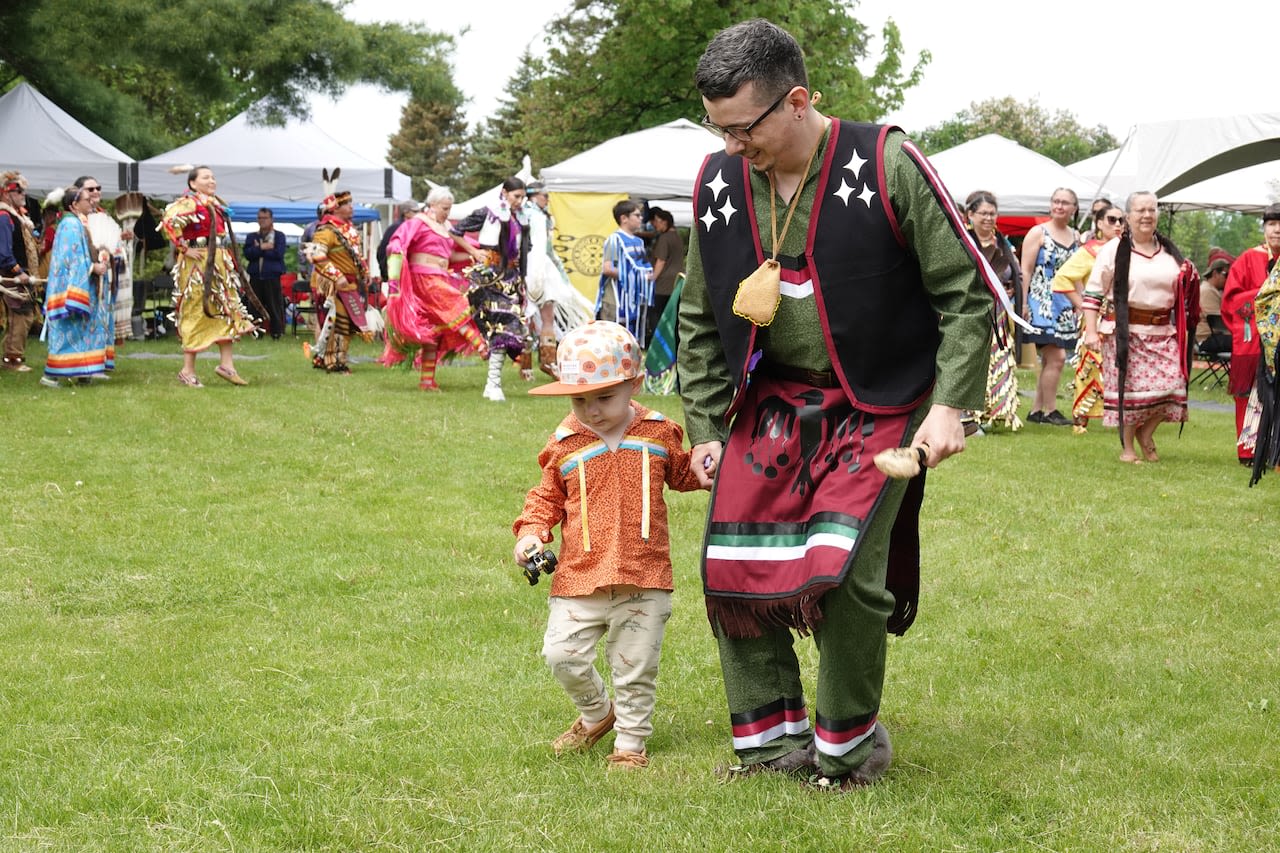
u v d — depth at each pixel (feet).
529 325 38.09
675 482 11.70
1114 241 28.86
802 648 14.64
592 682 11.55
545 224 38.78
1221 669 13.99
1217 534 20.86
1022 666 14.14
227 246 39.45
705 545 10.55
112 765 11.08
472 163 237.04
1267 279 24.26
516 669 13.93
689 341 11.17
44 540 19.07
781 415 10.53
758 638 10.85
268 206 82.99
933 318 10.22
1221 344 50.08
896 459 9.34
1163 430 34.86
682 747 11.88
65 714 12.36
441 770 11.08
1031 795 10.41
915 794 10.46
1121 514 22.39
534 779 10.96
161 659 14.08
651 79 102.06
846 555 9.75
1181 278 28.02
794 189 10.12
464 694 13.12
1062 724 12.25
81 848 9.50
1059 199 35.63
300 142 66.44
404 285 38.47
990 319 9.89
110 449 26.61
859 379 10.21
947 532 20.85
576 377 11.01
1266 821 9.95
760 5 96.17
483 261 37.50
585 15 111.34
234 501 22.13
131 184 60.34
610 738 12.10
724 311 10.54
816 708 10.97
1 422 29.71
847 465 10.15
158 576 17.29
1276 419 24.32
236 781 10.78
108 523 20.18
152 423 30.25
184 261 38.93
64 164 58.54
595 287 57.52
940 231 9.80
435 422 31.94
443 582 17.47
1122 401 27.73
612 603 11.32
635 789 10.69
